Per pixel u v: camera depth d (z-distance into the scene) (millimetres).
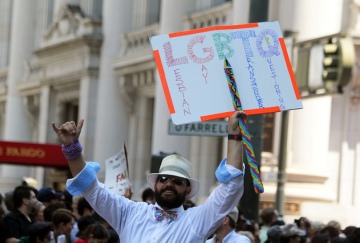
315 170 30188
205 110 9633
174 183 9383
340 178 31172
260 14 19125
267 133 30562
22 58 50688
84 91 41750
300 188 30047
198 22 35094
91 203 9484
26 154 34062
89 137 41562
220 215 9227
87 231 14945
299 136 30031
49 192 20391
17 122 50594
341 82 19828
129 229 9422
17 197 16844
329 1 30141
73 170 9445
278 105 9766
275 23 9906
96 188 9445
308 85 20594
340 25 30906
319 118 30141
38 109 49719
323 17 30016
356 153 31328
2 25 54812
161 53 9727
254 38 9859
